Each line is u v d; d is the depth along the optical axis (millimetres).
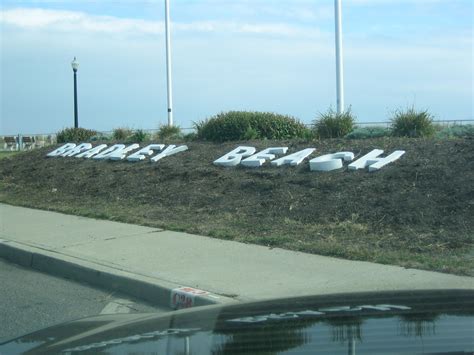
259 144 15961
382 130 15195
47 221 12617
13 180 19234
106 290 7945
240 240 9719
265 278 7414
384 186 10859
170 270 8016
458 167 10852
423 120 14742
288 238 9461
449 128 15273
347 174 11961
